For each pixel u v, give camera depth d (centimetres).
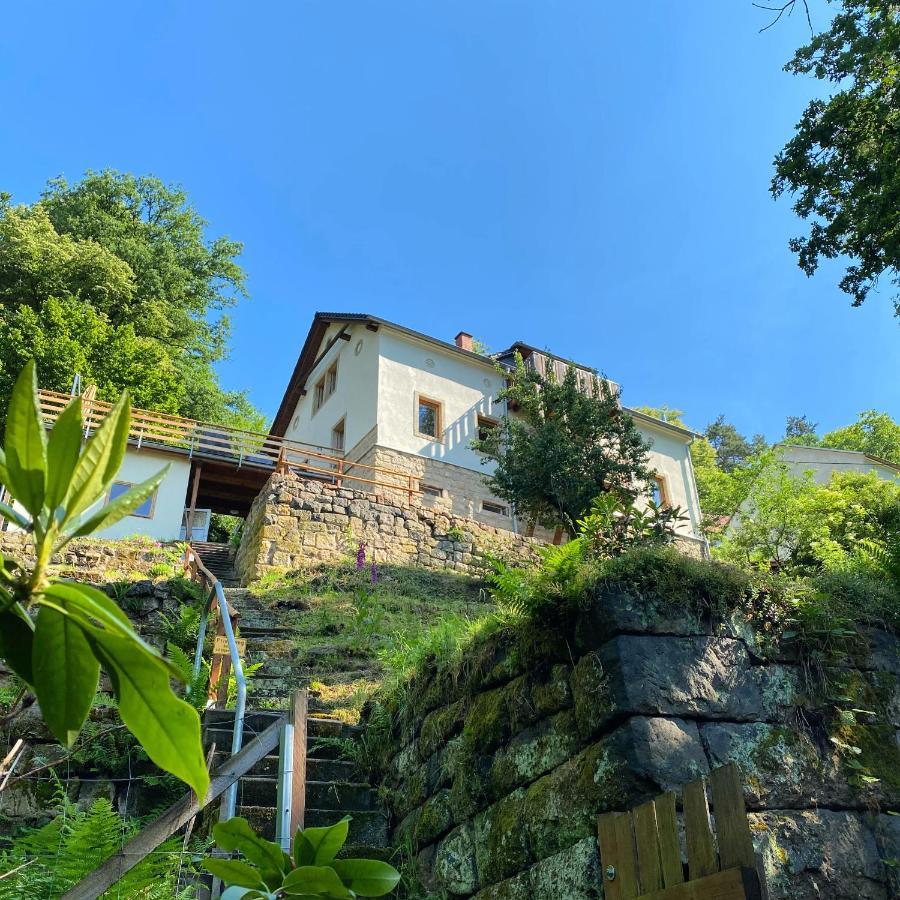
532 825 357
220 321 3125
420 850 463
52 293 2438
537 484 1689
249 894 150
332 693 730
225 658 666
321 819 498
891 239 1127
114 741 603
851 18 1116
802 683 381
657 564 373
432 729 486
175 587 1010
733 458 4522
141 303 2661
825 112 1159
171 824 297
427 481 1864
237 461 1744
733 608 382
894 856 345
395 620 1030
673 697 338
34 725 599
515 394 1858
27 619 87
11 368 2122
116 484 1573
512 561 1547
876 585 455
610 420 1789
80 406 82
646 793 310
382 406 1880
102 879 277
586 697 350
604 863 298
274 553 1310
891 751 382
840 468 2648
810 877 321
